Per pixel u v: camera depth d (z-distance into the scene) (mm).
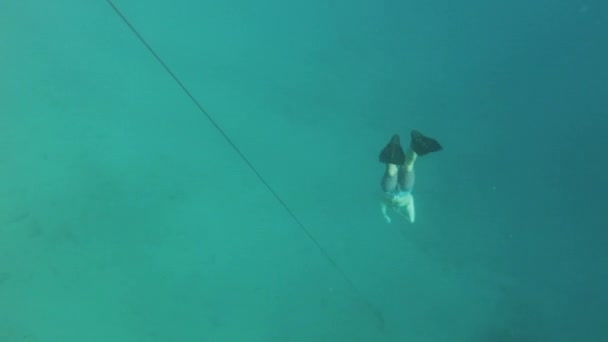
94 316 6555
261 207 8070
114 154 8461
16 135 8320
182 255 7363
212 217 7871
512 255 7504
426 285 7289
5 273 6727
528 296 7121
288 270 7395
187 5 12867
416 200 8062
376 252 7617
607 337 6527
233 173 8547
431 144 3645
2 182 7613
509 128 9547
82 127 8781
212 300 6965
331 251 7605
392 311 7008
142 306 6727
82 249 7148
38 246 7074
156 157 8555
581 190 8086
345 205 8141
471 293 7223
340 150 9141
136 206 7797
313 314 6965
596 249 7410
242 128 9398
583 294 7062
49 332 6340
